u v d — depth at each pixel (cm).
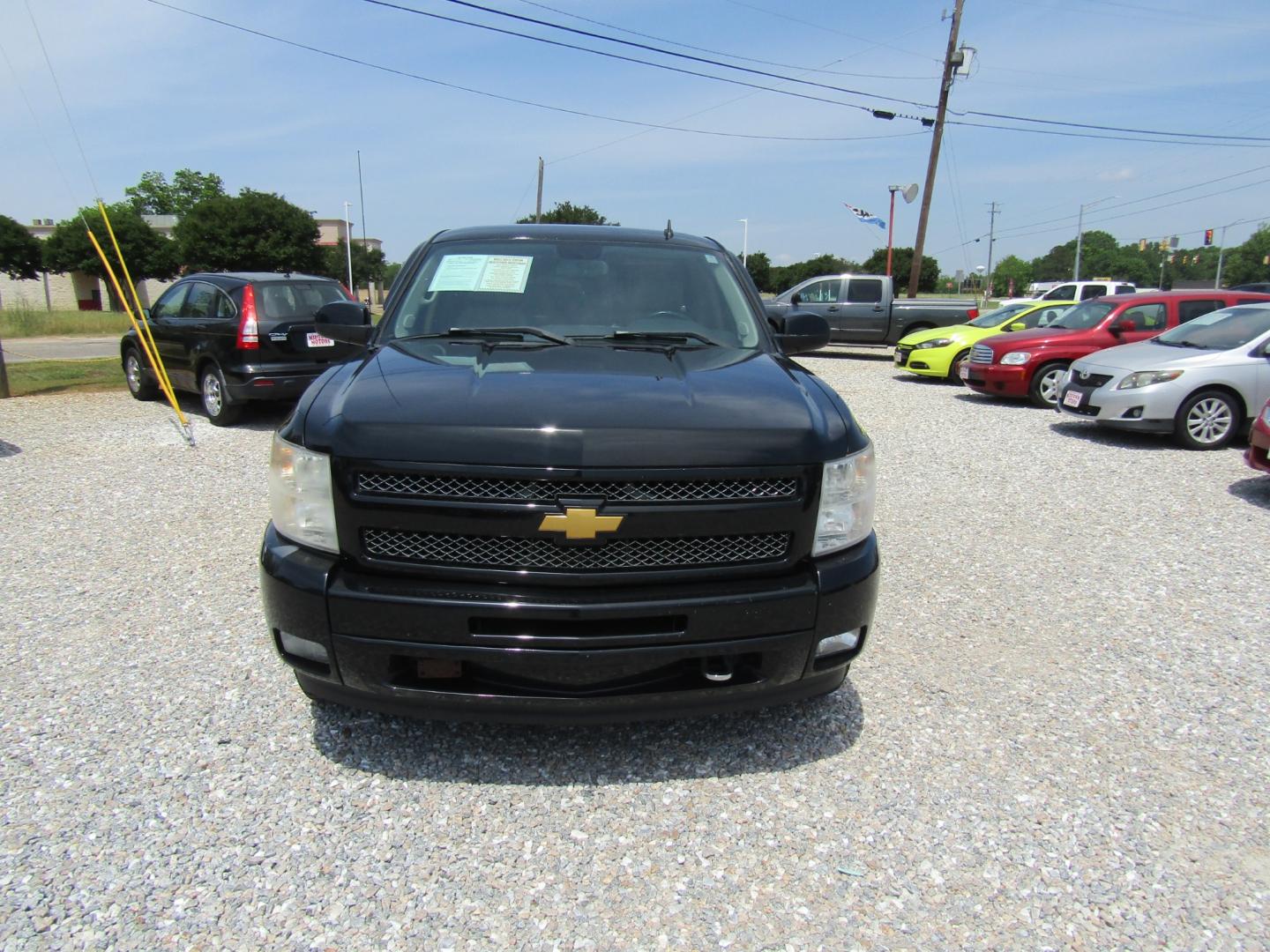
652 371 305
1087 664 385
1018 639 411
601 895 233
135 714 321
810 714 333
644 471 247
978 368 1237
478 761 295
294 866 240
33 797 269
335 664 257
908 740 317
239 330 876
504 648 246
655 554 254
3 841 248
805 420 273
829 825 265
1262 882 243
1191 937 222
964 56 2409
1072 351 1157
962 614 441
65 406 1059
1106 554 540
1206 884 242
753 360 337
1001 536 579
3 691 338
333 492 255
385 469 249
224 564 491
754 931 221
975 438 939
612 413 259
